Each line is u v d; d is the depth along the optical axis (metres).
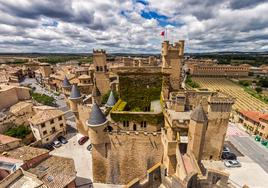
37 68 184.62
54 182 29.22
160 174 22.22
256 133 62.16
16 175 29.12
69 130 63.19
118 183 39.62
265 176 39.81
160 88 45.59
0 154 35.50
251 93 152.38
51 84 128.00
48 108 60.19
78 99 54.38
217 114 39.94
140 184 20.36
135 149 36.72
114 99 50.22
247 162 44.84
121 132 35.56
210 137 42.25
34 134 53.69
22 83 147.38
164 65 51.12
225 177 19.17
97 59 79.69
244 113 70.50
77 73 141.62
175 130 30.75
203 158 44.62
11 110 56.50
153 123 38.12
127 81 45.41
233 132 63.81
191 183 19.45
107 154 37.53
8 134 48.78
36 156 34.31
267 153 50.47
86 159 46.94
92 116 34.16
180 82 56.91
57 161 35.28
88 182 39.53
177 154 30.12
